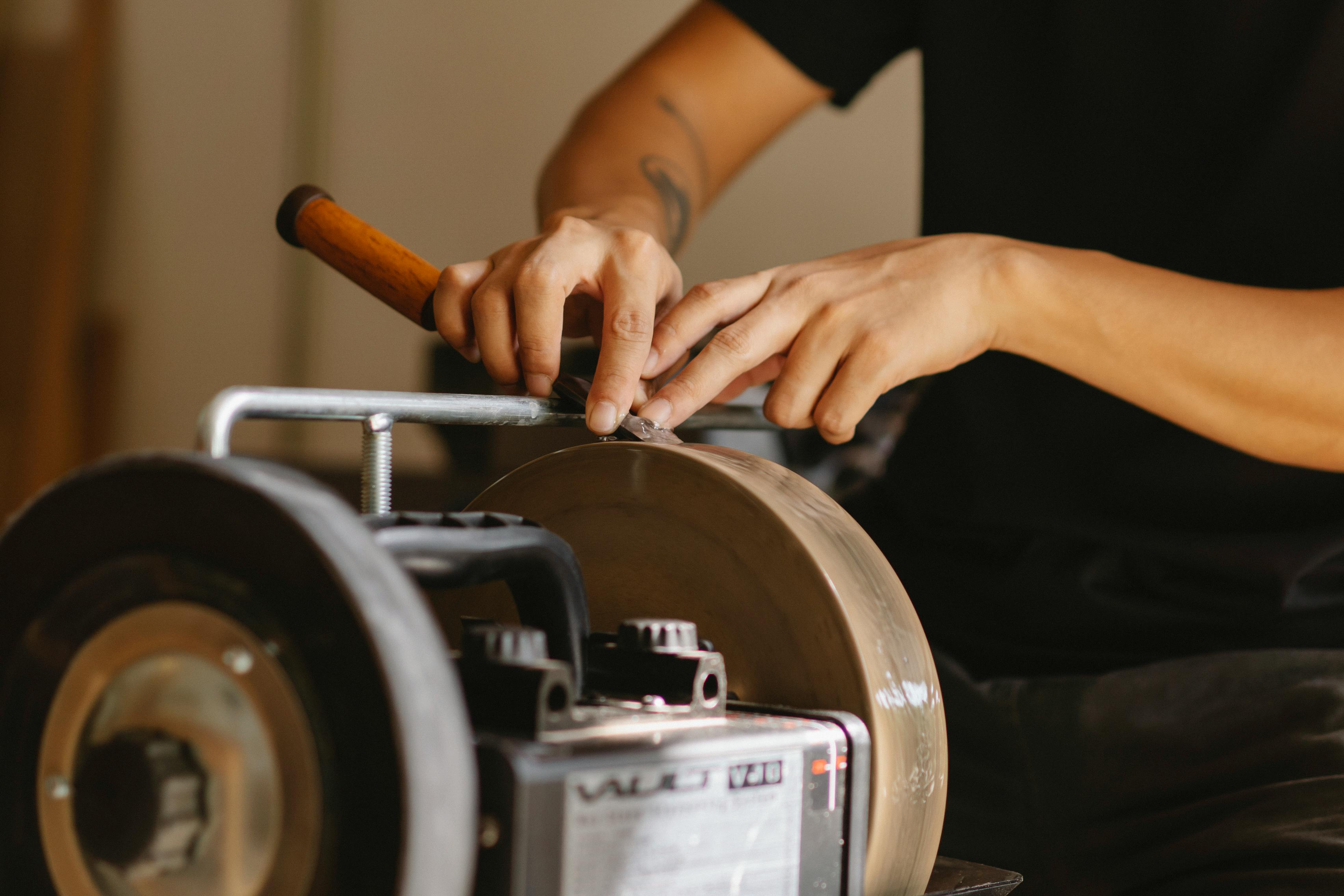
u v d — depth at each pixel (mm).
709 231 3592
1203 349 683
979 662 862
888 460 985
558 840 348
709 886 383
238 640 339
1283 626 771
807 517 498
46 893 365
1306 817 647
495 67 3584
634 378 588
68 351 3273
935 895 488
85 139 3291
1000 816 786
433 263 3562
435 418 501
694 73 1120
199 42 3418
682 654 430
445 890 312
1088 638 823
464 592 551
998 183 958
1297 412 695
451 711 321
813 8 1108
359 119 3479
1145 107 897
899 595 502
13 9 3275
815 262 694
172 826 341
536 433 2207
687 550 511
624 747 368
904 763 459
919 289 663
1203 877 681
